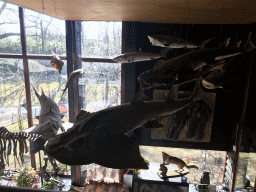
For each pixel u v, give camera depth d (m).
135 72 7.39
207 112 7.23
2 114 8.47
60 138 2.10
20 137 5.99
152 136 7.66
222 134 7.55
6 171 8.66
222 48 3.13
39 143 5.76
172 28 6.81
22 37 7.88
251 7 4.10
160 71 2.87
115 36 7.46
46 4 4.50
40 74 8.17
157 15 5.33
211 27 6.66
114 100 7.88
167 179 7.33
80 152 1.95
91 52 7.70
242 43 6.62
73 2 4.21
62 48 7.91
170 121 7.42
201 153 8.04
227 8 4.25
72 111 8.02
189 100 2.44
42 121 5.46
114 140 1.96
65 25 7.41
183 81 2.82
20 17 7.71
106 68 7.72
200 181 7.77
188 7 4.23
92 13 5.50
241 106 6.91
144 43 7.09
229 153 7.54
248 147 6.32
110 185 8.11
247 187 6.25
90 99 7.98
